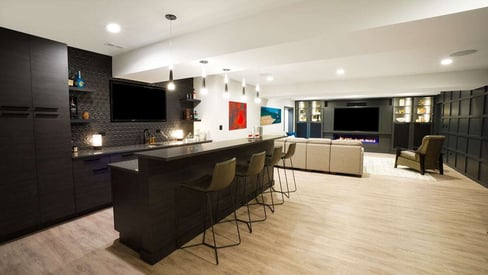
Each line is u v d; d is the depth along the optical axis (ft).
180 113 17.04
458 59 12.94
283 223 9.26
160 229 6.96
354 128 29.76
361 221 9.41
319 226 8.99
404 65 14.48
